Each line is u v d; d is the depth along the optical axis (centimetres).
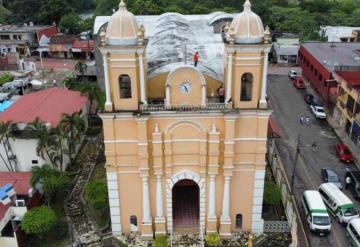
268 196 4375
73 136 5206
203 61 4466
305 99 7669
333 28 11031
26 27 11675
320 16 12581
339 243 4200
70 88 6888
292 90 8206
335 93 6900
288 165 5569
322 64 7606
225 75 3912
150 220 4088
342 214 4406
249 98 3850
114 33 3600
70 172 5238
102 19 7356
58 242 4184
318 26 11919
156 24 5888
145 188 3959
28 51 10819
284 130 6544
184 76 3706
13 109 5631
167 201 4059
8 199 4125
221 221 4094
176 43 4972
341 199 4531
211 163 3888
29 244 4112
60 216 4491
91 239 4169
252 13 3697
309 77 8450
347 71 7050
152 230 4128
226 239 4128
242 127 3850
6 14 12975
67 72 9362
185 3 11969
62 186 4528
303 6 13575
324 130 6575
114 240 4116
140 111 3744
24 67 9656
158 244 3912
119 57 3625
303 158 5744
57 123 5147
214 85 4125
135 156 3903
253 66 3694
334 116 6956
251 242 3769
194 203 4506
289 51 9894
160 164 3894
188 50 4738
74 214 4497
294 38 10319
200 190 4025
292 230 4009
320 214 4297
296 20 11931
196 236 4131
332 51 8525
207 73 4112
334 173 5166
